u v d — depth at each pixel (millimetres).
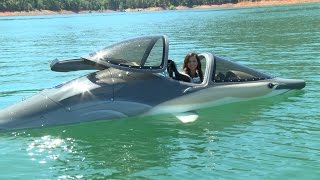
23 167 6918
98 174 6594
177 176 6414
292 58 17156
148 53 9602
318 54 17875
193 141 7930
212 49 22125
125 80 9445
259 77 10969
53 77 15266
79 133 8484
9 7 155750
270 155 7074
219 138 8023
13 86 13742
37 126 8609
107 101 9141
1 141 8086
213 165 6758
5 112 8719
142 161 7059
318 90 11344
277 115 9352
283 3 139625
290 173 6371
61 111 8812
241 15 67188
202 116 9508
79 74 15656
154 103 9477
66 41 32125
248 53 19656
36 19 95938
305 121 8812
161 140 8031
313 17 47312
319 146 7379
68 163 7059
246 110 9859
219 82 10375
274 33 30266
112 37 34312
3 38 37844
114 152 7496
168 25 49125
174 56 19531
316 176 6254
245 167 6641
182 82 10000
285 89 11031
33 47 28188
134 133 8469
